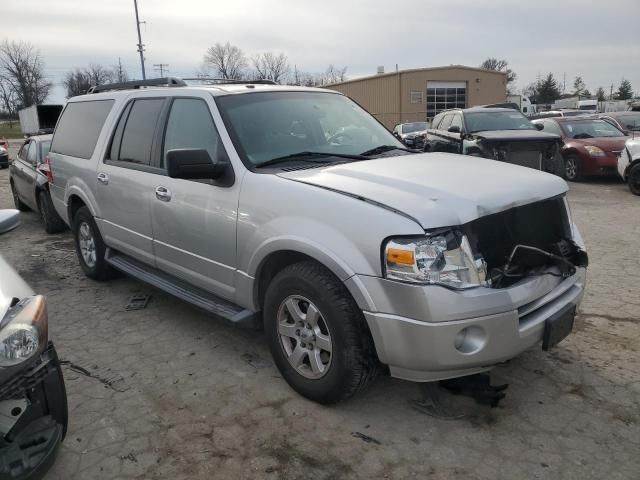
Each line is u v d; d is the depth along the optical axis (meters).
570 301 3.17
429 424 3.11
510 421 3.12
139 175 4.41
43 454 2.41
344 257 2.86
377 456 2.85
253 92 4.11
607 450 2.86
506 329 2.79
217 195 3.63
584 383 3.50
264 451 2.91
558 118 13.92
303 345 3.28
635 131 15.43
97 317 4.76
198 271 3.95
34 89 67.69
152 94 4.57
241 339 4.26
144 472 2.77
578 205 9.66
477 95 39.78
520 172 3.42
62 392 2.71
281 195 3.23
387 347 2.81
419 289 2.66
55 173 5.99
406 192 2.94
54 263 6.52
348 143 4.10
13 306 2.43
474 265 2.78
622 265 5.91
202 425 3.14
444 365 2.74
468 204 2.81
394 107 39.22
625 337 4.13
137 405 3.36
